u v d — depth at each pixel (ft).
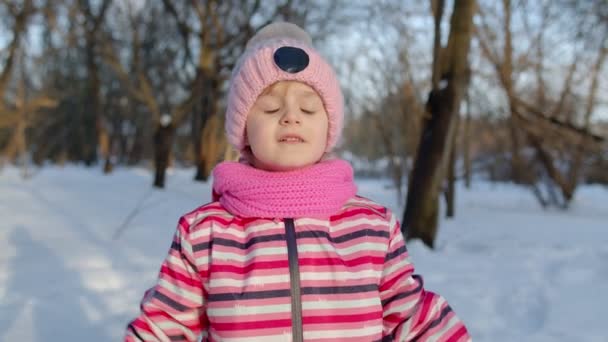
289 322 3.70
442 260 14.96
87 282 11.45
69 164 81.41
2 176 41.57
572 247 16.83
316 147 4.09
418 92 24.91
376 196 36.58
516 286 11.86
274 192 3.95
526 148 39.09
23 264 12.94
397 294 4.07
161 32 53.93
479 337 8.86
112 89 80.07
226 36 43.98
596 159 33.71
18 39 38.19
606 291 11.31
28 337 8.16
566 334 8.93
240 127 4.26
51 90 49.67
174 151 88.99
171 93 75.10
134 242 16.67
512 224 24.82
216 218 4.10
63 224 19.57
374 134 45.57
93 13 41.96
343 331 3.73
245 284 3.78
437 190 17.22
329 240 4.02
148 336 3.85
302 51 4.10
